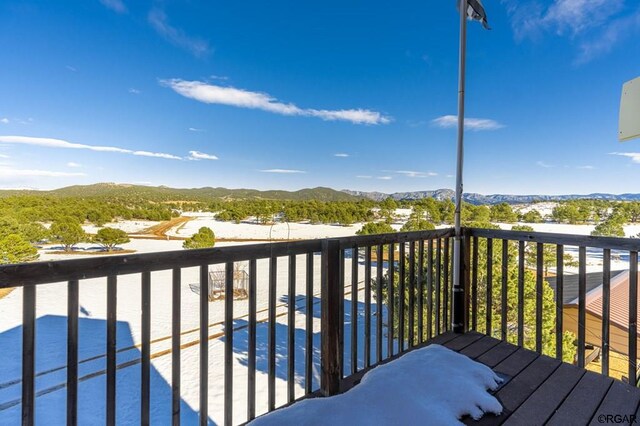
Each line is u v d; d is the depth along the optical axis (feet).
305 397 5.65
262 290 49.52
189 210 213.66
